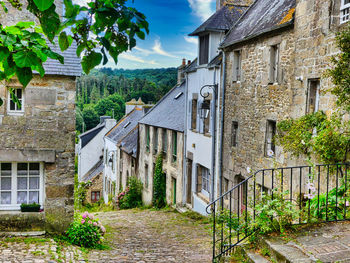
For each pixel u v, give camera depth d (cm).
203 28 1556
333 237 555
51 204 977
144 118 2448
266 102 1166
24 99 959
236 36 1397
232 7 1650
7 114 949
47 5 242
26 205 959
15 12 933
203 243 1090
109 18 272
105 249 980
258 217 596
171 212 1822
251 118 1258
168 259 879
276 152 1102
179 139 1869
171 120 2027
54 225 977
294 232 581
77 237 956
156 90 7294
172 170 1969
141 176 2434
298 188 959
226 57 1452
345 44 764
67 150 984
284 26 1040
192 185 1745
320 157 850
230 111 1418
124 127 3188
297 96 983
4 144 949
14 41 277
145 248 1020
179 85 2486
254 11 1487
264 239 567
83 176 3722
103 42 286
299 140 910
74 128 988
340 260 482
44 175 983
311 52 921
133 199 2438
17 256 773
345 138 763
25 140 960
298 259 489
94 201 3403
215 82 1512
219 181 1480
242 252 592
